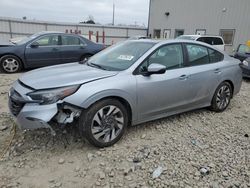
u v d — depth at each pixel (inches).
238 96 259.1
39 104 122.4
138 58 149.9
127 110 146.1
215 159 130.7
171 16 1006.4
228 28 784.9
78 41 385.1
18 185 108.3
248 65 345.4
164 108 160.4
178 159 129.6
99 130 133.6
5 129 155.8
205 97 185.0
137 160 127.1
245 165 126.2
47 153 131.8
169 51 163.5
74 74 140.1
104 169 120.1
